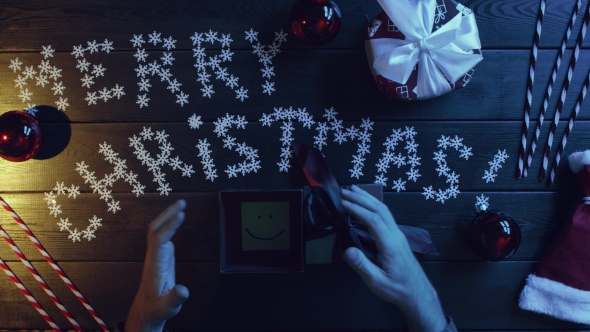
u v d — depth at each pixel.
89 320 1.07
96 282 1.07
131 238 1.06
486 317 1.06
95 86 1.05
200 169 1.06
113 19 1.05
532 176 1.05
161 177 1.06
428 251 1.01
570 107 1.04
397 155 1.05
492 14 1.04
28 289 1.07
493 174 1.05
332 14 0.98
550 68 1.04
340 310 1.06
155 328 0.95
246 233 1.03
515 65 1.04
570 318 1.01
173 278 0.95
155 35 1.05
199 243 1.06
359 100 1.05
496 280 1.06
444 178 1.05
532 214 1.05
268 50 1.05
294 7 0.99
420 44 0.97
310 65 1.05
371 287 0.93
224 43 1.05
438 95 1.01
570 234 1.01
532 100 1.04
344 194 0.96
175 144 1.06
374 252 1.01
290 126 1.05
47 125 1.06
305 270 1.06
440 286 1.06
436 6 0.99
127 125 1.06
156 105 1.05
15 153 1.00
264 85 1.05
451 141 1.05
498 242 0.98
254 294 1.07
